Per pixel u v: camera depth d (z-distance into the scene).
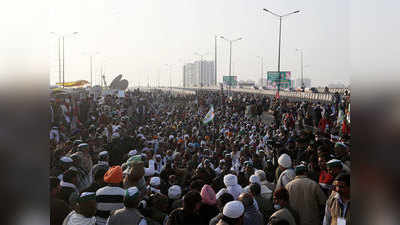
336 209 3.84
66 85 24.17
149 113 25.02
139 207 4.37
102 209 4.15
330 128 11.71
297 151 7.61
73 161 5.89
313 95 27.88
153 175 6.09
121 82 37.62
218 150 10.50
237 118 23.62
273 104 24.97
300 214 4.46
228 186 4.96
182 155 9.85
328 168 4.88
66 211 3.99
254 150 9.19
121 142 9.75
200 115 25.75
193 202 3.77
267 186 5.74
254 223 4.06
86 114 15.07
